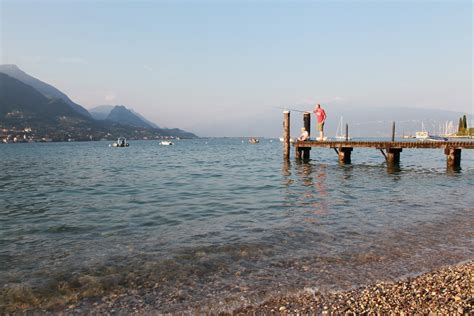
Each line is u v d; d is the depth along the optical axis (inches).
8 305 292.0
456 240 454.9
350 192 851.4
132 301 298.7
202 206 697.6
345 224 538.6
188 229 518.6
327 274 349.7
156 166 1781.5
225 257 397.1
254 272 355.9
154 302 296.5
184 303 294.5
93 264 377.1
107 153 3708.2
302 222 553.0
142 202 750.5
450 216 587.8
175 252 414.0
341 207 669.3
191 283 331.6
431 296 293.3
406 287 315.0
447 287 308.5
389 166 1406.3
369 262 380.5
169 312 281.0
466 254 402.0
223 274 351.3
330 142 1574.8
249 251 416.8
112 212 649.6
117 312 281.1
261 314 276.2
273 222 555.8
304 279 338.6
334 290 314.5
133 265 374.0
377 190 879.7
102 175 1349.7
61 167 1819.6
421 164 1718.8
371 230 504.1
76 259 392.8
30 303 295.4
